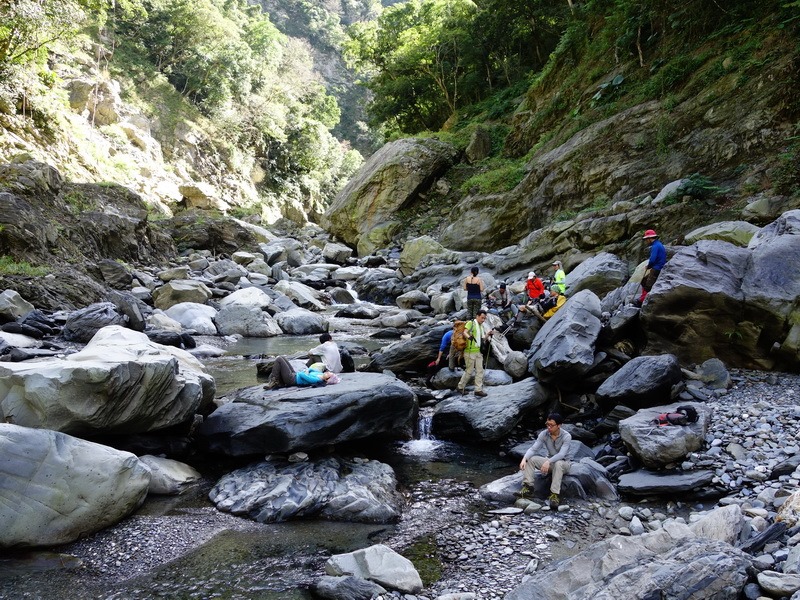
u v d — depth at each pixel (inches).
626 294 436.5
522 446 316.2
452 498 265.3
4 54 1104.2
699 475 250.4
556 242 688.4
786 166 521.0
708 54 708.0
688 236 487.2
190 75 2256.4
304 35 3782.0
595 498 258.2
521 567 205.6
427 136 1336.1
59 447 223.1
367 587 186.5
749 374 344.8
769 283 343.6
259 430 275.1
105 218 837.8
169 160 1995.6
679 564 161.6
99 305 514.3
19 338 454.0
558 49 1120.8
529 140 1118.4
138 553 212.2
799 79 567.5
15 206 655.1
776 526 194.2
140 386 264.7
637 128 743.7
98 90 1797.5
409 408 310.3
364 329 655.8
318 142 2632.9
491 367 406.0
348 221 1251.8
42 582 193.2
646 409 301.9
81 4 1222.3
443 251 876.6
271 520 238.5
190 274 832.9
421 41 1528.1
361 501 244.5
